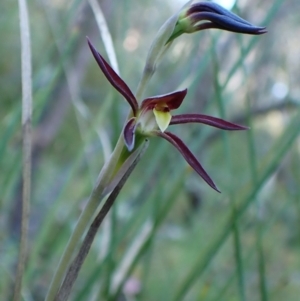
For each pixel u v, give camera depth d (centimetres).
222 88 28
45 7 44
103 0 41
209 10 17
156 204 31
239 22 17
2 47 69
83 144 33
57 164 60
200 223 52
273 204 47
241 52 28
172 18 17
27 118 20
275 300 46
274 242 57
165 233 55
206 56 32
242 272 27
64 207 48
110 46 25
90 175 38
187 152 17
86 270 43
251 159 28
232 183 28
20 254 19
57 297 17
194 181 59
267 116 67
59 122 54
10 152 40
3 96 60
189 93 33
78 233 17
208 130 35
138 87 17
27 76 20
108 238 32
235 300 40
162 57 17
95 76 70
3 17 51
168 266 52
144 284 33
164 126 17
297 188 36
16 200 50
